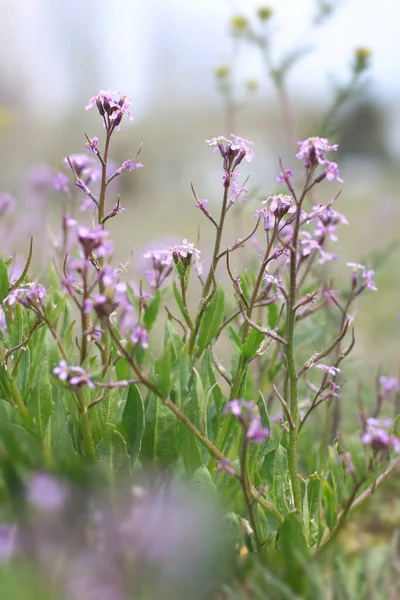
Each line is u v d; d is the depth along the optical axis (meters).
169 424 0.80
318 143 0.75
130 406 0.79
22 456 0.75
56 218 1.26
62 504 0.69
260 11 1.19
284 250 0.79
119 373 0.80
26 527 0.68
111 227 2.68
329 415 0.87
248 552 0.76
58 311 0.82
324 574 0.74
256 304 0.83
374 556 0.75
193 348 0.83
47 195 1.28
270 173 1.25
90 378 0.75
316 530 0.79
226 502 0.79
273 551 0.75
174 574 0.68
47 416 0.80
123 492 0.71
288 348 0.77
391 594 0.73
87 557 0.67
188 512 0.70
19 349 0.80
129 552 0.68
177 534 0.69
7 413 0.81
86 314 0.78
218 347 1.23
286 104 1.24
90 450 0.78
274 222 0.78
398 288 1.70
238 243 0.79
